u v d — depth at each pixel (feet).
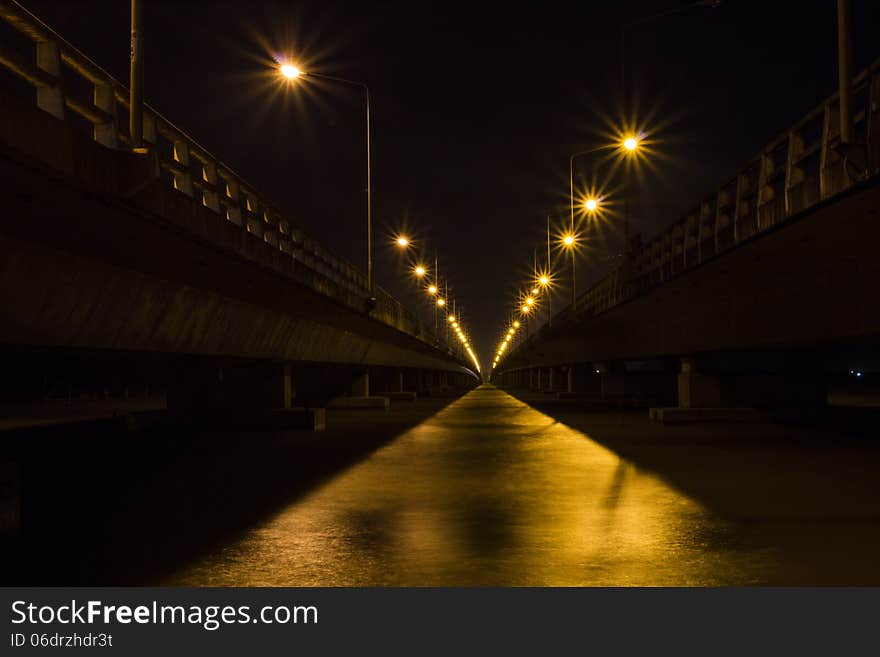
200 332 70.69
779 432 100.58
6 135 32.81
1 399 184.65
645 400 210.38
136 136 45.39
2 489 37.99
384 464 69.97
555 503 48.44
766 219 62.54
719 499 49.44
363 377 187.32
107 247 47.83
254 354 90.22
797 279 75.41
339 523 42.32
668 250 98.58
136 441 92.38
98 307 51.11
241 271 68.69
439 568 32.37
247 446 86.89
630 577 30.81
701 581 30.22
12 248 40.68
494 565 32.76
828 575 31.04
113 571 32.32
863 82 49.01
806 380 124.98
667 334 128.57
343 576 31.30
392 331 169.17
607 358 187.21
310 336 114.73
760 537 37.88
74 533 40.04
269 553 35.32
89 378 201.87
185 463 70.64
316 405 184.14
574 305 183.62
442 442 92.02
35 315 44.62
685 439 92.12
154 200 46.98
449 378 479.41
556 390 317.01
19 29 37.09
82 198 40.60
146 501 50.08
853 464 67.05
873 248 59.82
